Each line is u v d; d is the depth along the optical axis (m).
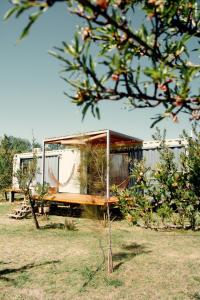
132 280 6.87
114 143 17.78
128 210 5.59
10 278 7.07
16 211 16.91
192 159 5.33
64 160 20.16
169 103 1.77
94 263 8.12
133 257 8.63
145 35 1.75
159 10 1.75
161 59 1.80
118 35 1.96
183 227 7.21
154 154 16.33
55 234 12.16
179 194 5.06
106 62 1.62
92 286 6.54
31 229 13.29
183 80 1.78
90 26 1.70
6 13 1.33
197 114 1.80
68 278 7.03
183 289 6.33
